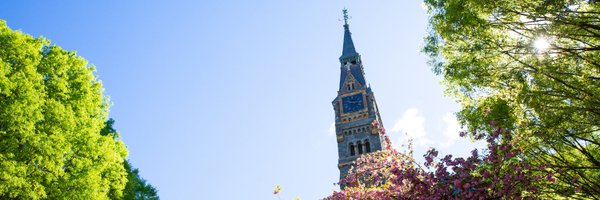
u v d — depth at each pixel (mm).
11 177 14977
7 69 16516
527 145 13617
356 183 19125
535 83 13570
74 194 17078
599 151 15195
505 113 13867
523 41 13516
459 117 15555
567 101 13625
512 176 12930
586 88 12867
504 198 12961
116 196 20312
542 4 12484
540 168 13453
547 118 13188
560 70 13398
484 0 13242
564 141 14203
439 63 15461
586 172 15250
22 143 16281
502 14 13461
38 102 16781
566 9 12406
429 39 15617
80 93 19891
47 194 16766
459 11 13836
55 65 19391
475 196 13117
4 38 17781
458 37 14578
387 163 18016
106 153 19266
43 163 16344
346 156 84500
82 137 18484
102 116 21625
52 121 17500
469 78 14672
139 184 27812
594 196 14430
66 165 18047
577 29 12891
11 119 15922
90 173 17828
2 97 16375
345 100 93500
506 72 13945
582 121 13320
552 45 13211
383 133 18812
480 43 14141
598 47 12562
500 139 14055
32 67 17609
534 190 12930
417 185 14367
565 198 14266
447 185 13789
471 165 13742
